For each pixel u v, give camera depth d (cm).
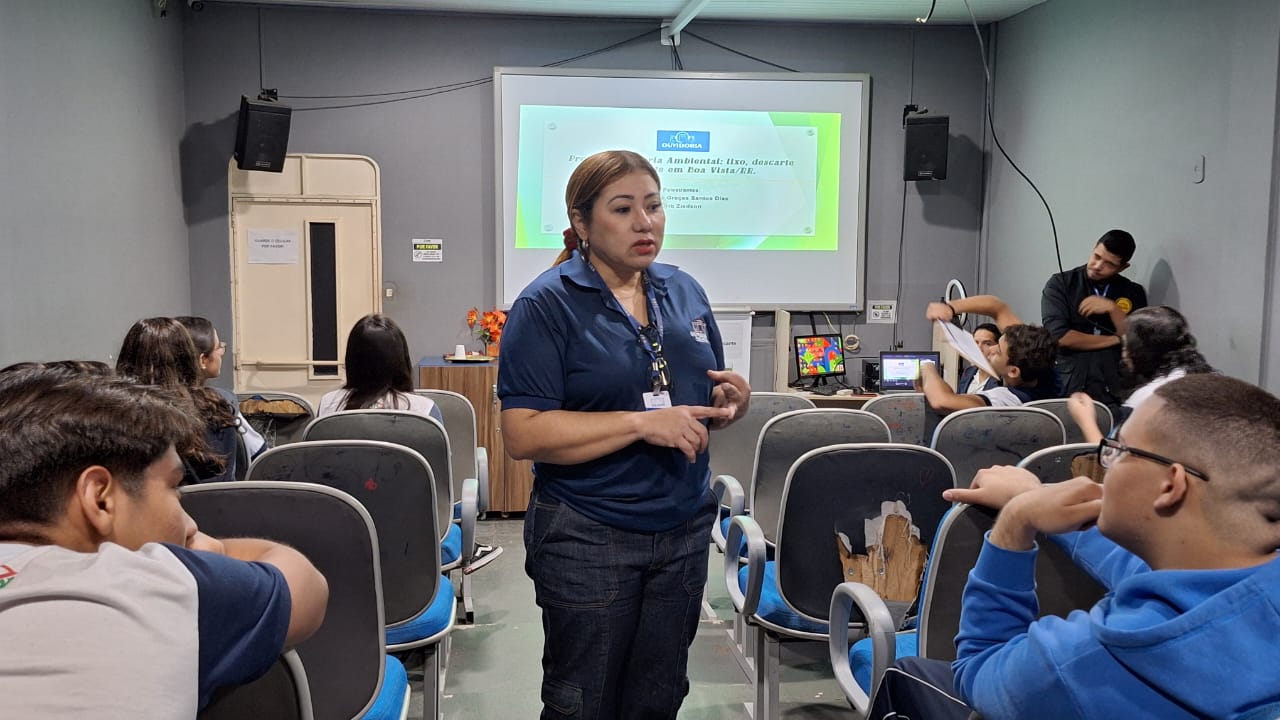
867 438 281
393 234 590
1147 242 486
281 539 166
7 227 345
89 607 80
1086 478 114
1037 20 582
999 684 104
